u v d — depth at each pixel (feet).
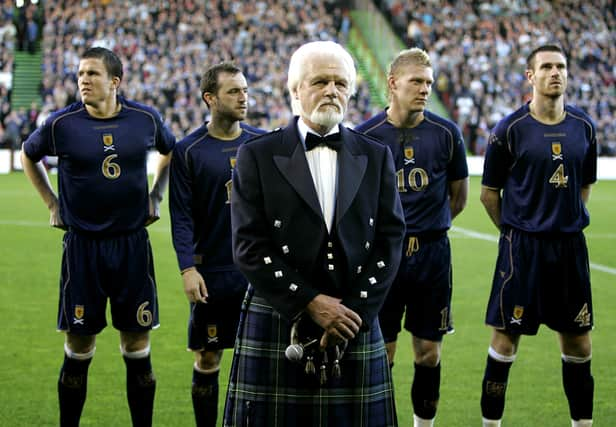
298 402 18.21
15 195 105.60
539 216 26.43
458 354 38.14
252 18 188.75
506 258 26.94
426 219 26.96
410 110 26.61
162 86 163.63
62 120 25.88
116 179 25.88
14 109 166.61
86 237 26.02
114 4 185.98
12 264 60.54
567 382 27.20
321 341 17.75
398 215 18.80
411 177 26.91
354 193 18.22
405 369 35.94
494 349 27.07
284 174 18.03
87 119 25.96
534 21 199.82
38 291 51.62
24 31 176.35
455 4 203.10
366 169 18.63
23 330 41.98
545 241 26.53
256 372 18.40
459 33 192.44
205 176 26.94
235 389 18.67
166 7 187.32
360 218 18.25
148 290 26.55
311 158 18.42
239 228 18.04
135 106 26.66
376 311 18.07
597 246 70.64
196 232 27.50
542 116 26.68
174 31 181.47
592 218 89.71
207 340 27.30
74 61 166.09
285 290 17.56
